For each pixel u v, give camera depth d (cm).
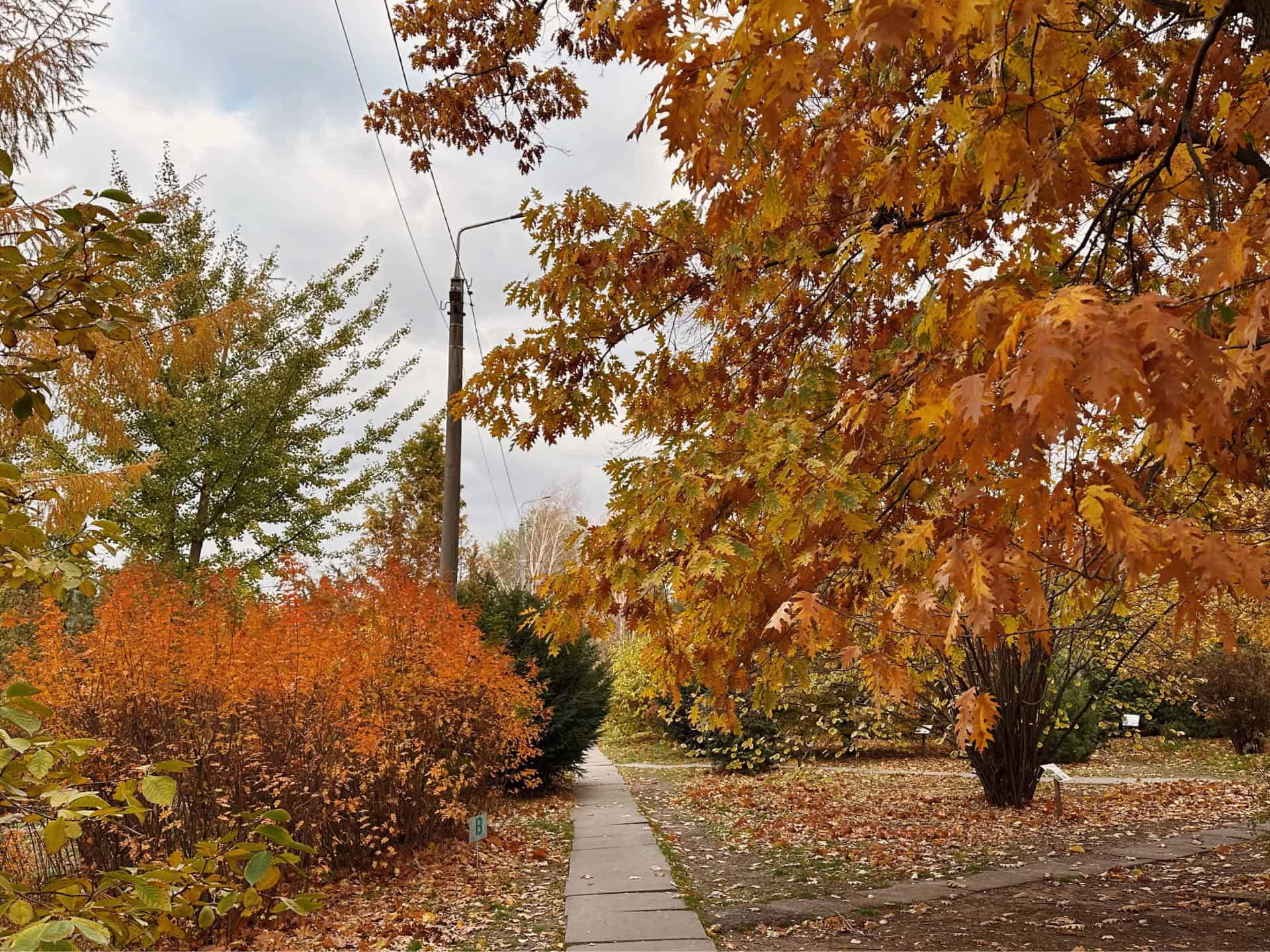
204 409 1213
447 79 578
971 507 200
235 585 702
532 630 1180
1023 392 121
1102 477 167
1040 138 204
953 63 254
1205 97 299
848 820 897
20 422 171
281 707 625
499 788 1023
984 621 166
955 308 216
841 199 365
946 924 512
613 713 1962
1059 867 651
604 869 693
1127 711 1587
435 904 597
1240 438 242
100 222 156
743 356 449
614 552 308
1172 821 838
